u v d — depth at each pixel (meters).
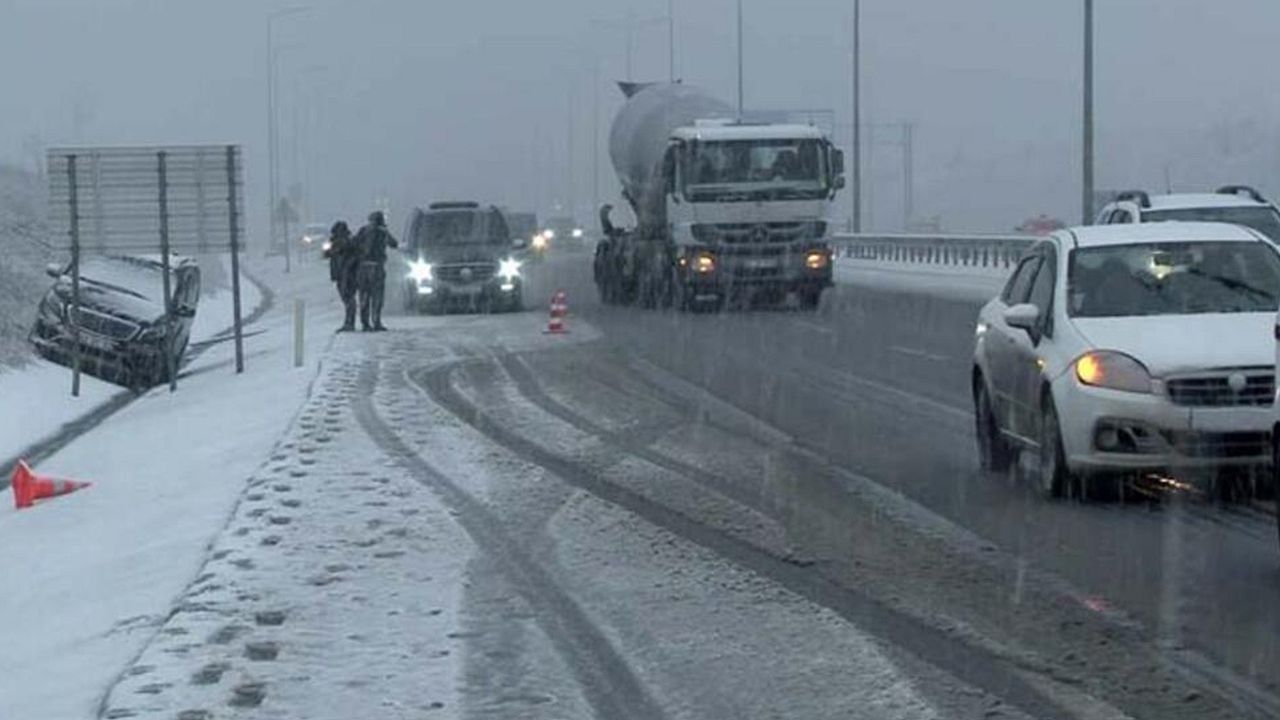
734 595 24.58
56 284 69.56
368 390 53.22
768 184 82.62
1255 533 28.09
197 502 33.53
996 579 25.30
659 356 63.69
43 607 26.66
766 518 30.56
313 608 23.69
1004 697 19.39
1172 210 59.03
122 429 52.38
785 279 83.06
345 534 28.94
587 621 23.09
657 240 88.62
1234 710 18.89
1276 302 31.88
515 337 73.38
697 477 35.34
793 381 54.16
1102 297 32.06
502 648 21.66
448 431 42.97
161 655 21.25
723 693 19.70
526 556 27.33
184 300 69.56
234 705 19.17
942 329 73.38
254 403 52.25
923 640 21.94
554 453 39.00
